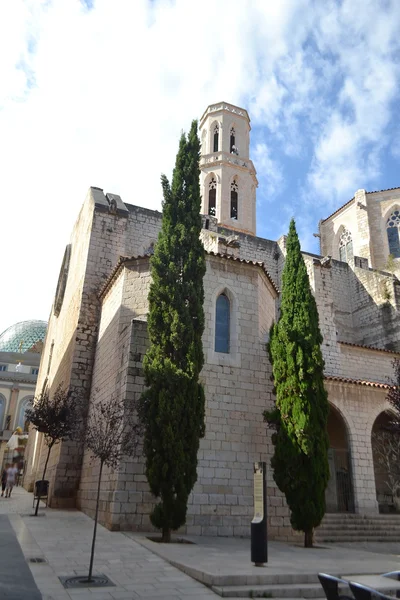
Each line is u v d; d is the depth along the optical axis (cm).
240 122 4456
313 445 1369
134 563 892
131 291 1730
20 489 3322
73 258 2953
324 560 1045
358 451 1900
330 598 587
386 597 508
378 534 1666
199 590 738
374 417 1991
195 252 1524
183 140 1714
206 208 4006
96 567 845
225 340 1670
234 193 4131
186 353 1352
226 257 1752
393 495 2098
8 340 8025
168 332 1379
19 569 780
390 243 3853
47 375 3381
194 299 1440
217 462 1465
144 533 1253
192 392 1306
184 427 1264
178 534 1312
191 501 1380
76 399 1914
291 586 778
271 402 1633
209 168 4131
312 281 2689
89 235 2325
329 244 4294
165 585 751
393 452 2023
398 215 3878
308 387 1426
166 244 1511
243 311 1722
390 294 3008
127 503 1282
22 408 6131
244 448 1523
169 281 1437
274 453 1488
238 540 1298
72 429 1688
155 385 1298
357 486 1836
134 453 1330
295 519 1335
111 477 1343
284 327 1551
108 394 1641
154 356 1351
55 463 1895
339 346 2522
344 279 3362
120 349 1577
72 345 2152
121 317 1692
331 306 2639
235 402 1571
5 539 1055
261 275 1845
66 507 1797
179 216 1573
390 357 2627
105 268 2270
